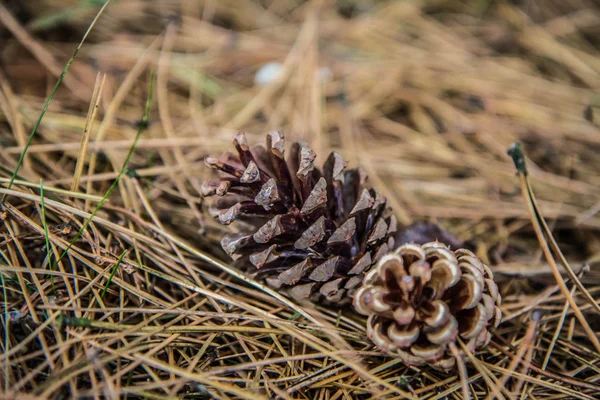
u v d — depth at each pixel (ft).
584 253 1.14
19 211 1.00
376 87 1.32
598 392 0.95
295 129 1.24
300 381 0.94
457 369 0.94
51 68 1.27
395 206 1.14
